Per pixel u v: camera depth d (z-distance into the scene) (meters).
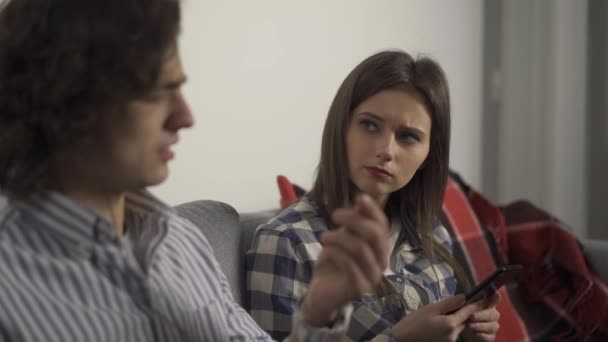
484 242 1.76
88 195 0.67
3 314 0.59
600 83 2.48
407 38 2.14
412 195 1.28
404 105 1.14
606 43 2.46
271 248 1.12
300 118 1.82
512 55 2.48
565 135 2.37
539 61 2.41
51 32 0.61
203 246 0.84
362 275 0.67
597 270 1.79
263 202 1.73
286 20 1.75
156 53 0.62
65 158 0.64
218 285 0.82
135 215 0.75
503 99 2.52
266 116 1.72
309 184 1.87
